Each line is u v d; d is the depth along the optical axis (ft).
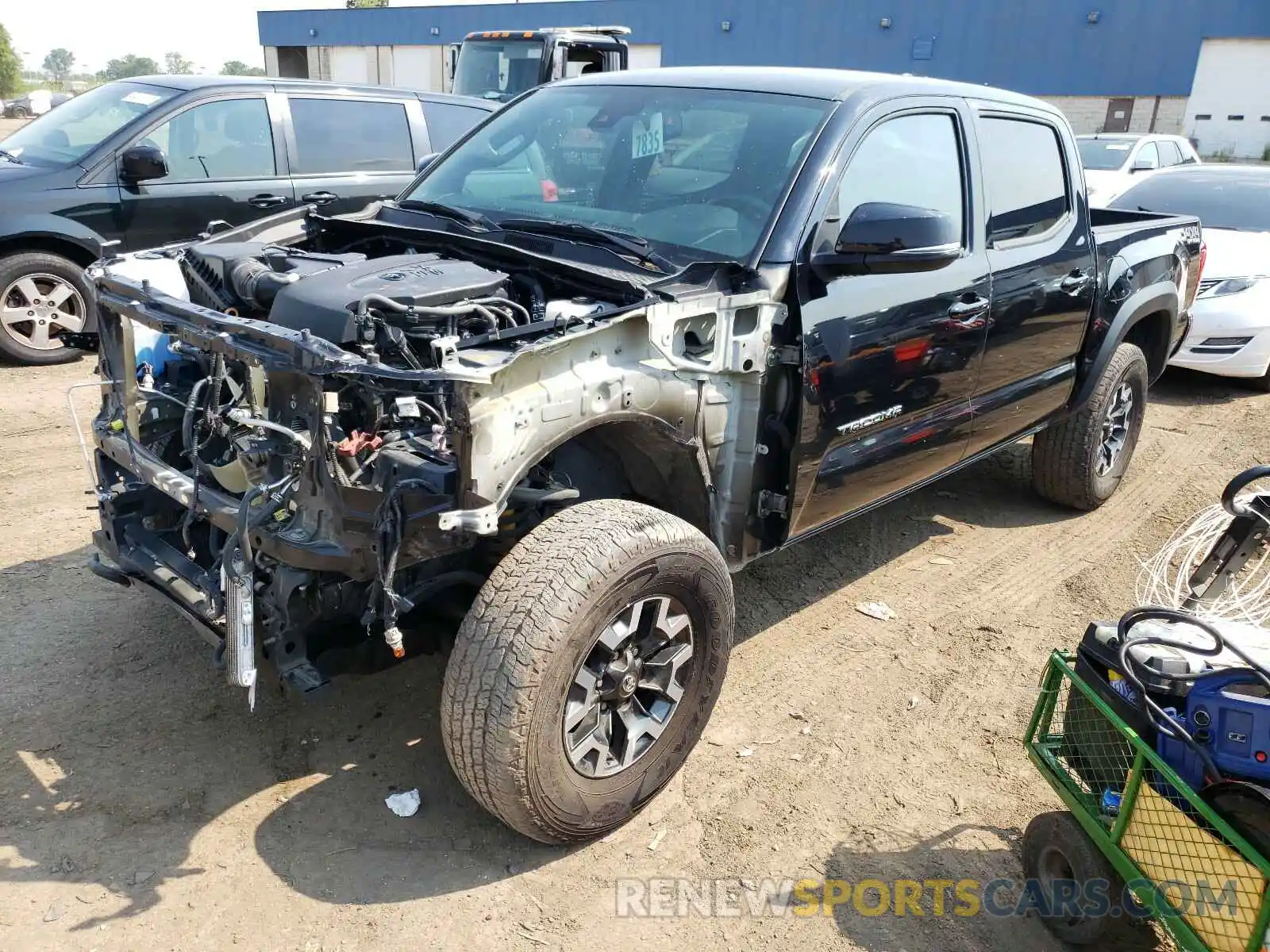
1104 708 8.16
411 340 9.20
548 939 8.46
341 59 120.98
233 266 10.62
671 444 9.95
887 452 12.41
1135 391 18.22
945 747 11.37
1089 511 18.45
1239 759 7.58
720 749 11.12
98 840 9.17
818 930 8.75
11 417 20.03
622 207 11.82
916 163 12.54
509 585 8.45
